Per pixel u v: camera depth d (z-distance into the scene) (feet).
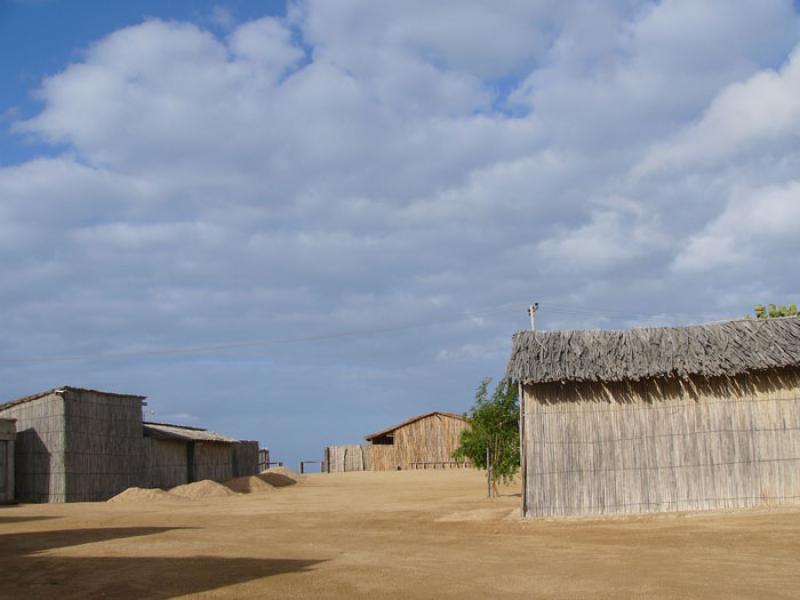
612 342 69.21
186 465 138.41
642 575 38.96
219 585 37.29
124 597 34.99
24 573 41.91
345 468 221.46
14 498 107.76
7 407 112.98
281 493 126.82
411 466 215.31
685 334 69.15
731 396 66.80
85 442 112.06
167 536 59.11
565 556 46.19
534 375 66.44
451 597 33.99
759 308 103.19
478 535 58.23
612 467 67.05
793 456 65.46
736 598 32.89
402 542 54.19
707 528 56.59
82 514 84.89
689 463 66.39
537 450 67.72
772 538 51.01
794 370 66.28
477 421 97.76
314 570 41.45
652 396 67.62
